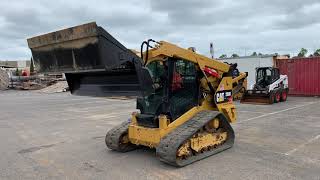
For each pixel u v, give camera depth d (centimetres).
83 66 682
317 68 2308
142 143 730
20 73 5209
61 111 1697
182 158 688
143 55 698
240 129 1052
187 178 606
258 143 859
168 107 721
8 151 845
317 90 2312
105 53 649
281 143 857
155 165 690
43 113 1636
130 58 679
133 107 1788
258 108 1639
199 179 598
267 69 1919
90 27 648
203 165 678
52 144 912
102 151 817
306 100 2052
